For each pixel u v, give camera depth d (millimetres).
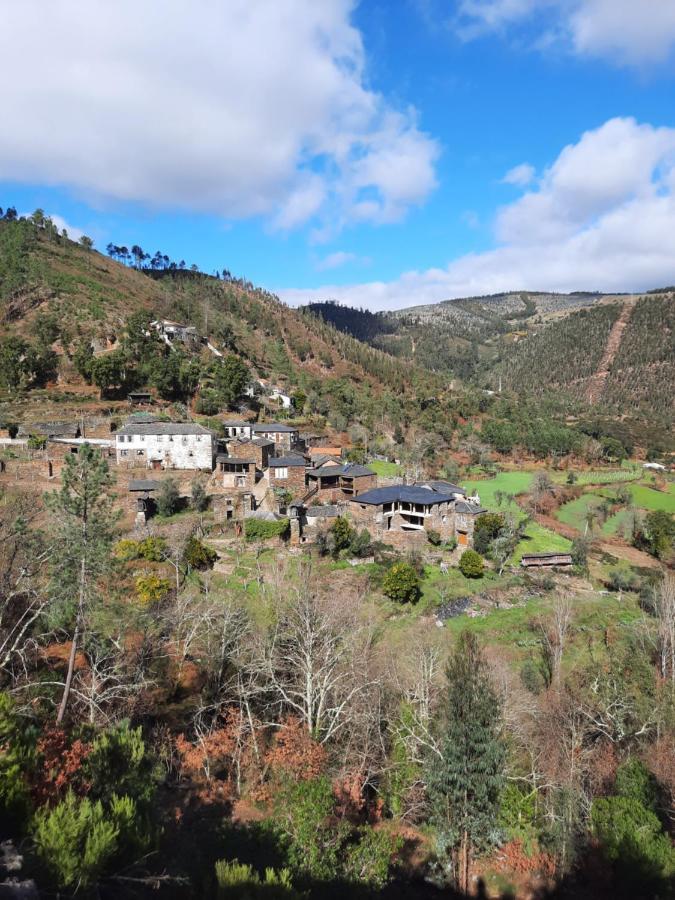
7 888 11773
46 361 107250
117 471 76875
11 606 36375
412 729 33906
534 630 53219
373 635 48562
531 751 35281
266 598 48094
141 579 46906
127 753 20156
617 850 27547
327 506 71375
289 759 28375
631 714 36781
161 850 19359
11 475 70312
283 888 16547
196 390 114688
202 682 38531
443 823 29234
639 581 66688
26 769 16359
